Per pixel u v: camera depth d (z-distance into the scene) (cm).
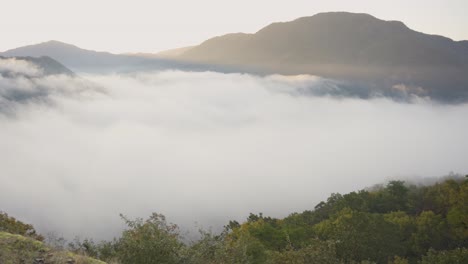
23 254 714
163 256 991
